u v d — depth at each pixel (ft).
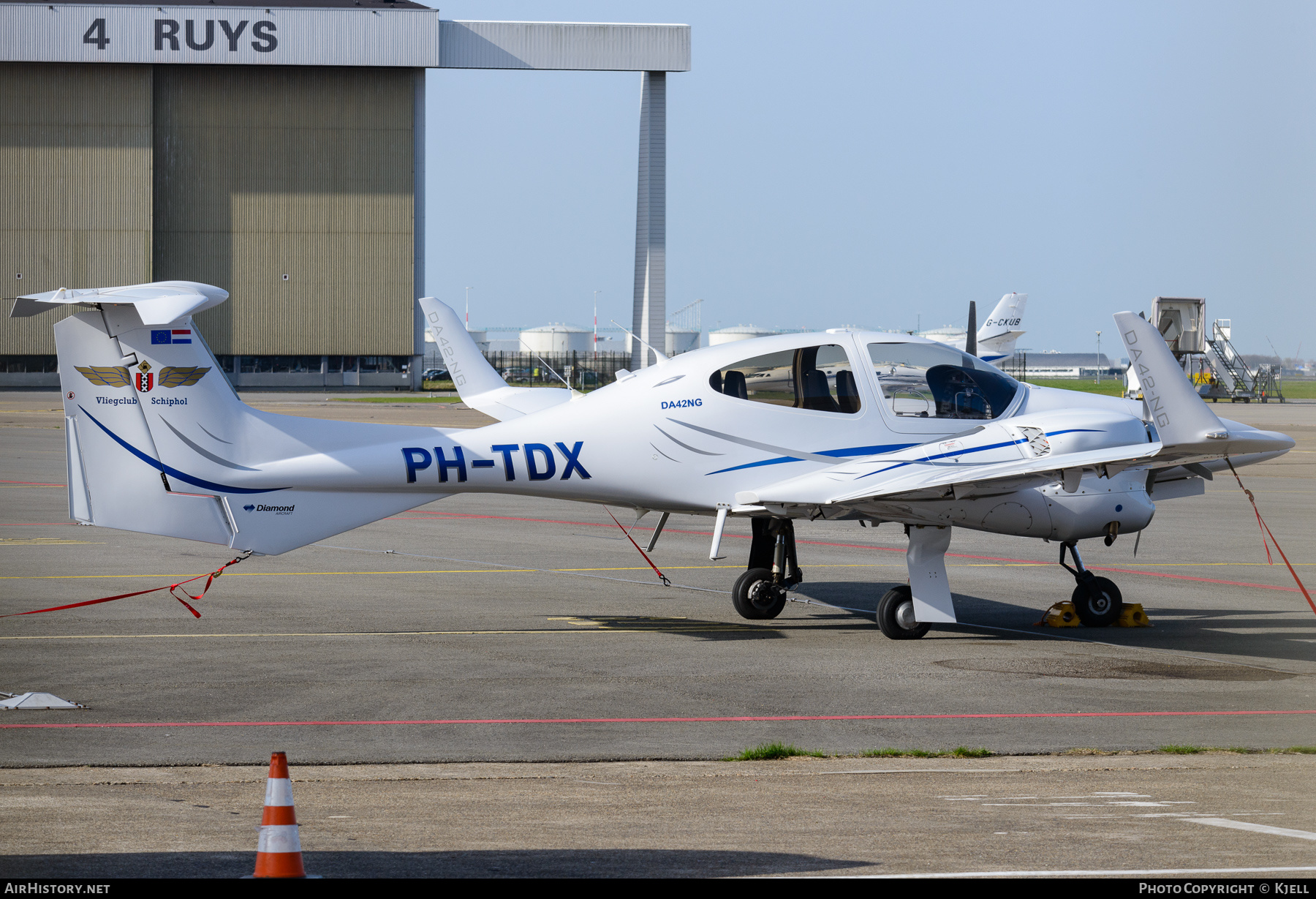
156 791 51.85
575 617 98.02
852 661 82.53
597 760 58.49
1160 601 109.29
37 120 590.14
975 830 47.06
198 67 601.21
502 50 616.80
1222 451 77.66
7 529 147.95
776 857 43.24
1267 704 71.20
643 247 651.66
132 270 598.34
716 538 90.99
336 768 56.65
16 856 42.47
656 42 630.33
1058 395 99.86
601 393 93.09
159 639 86.69
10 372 596.70
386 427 88.53
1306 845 45.11
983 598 110.42
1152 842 45.37
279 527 85.97
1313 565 132.46
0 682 73.41
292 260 613.11
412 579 116.06
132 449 82.94
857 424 93.50
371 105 611.88
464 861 42.37
